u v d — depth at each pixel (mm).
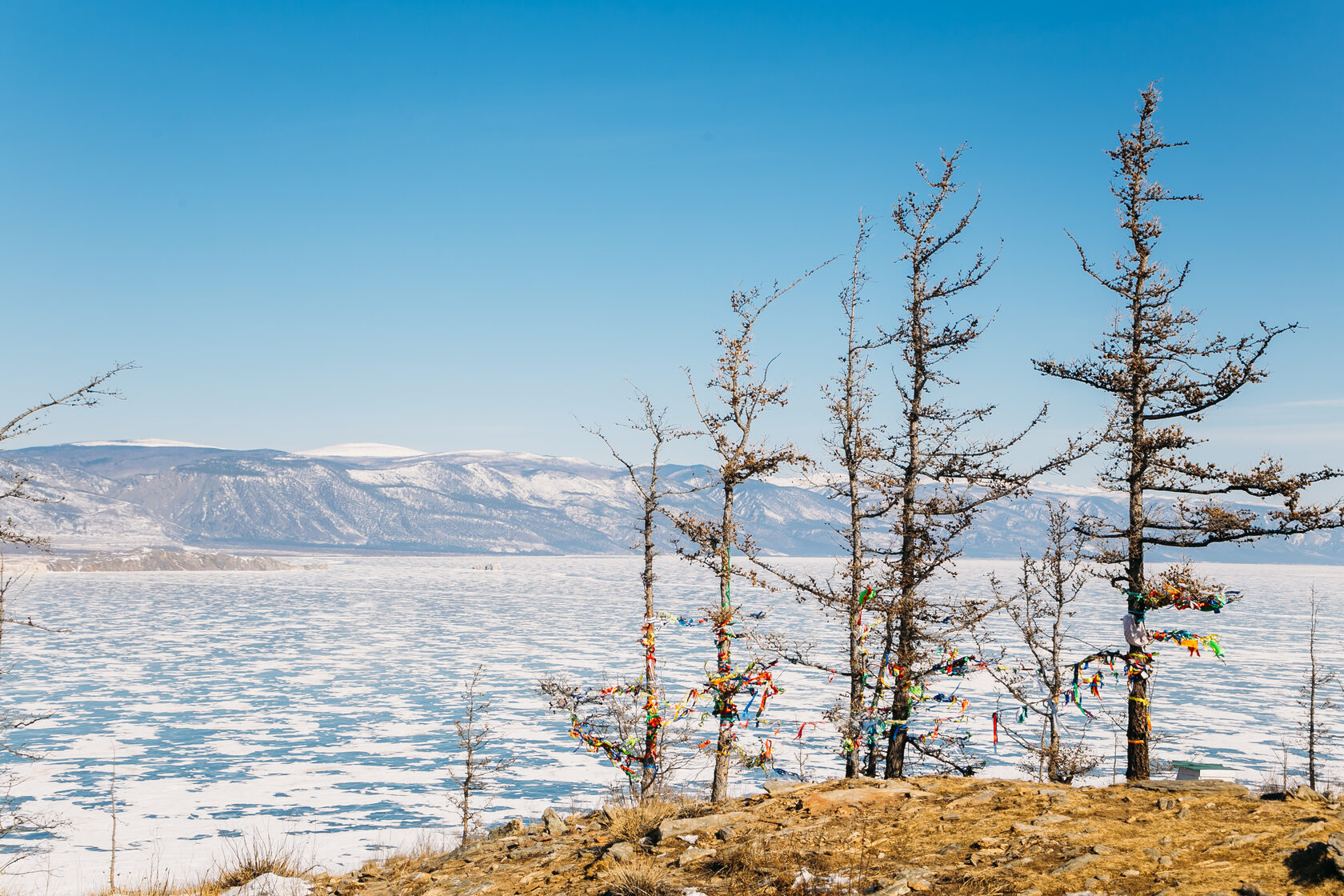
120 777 81938
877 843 8773
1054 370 19688
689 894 8016
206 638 196500
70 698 126938
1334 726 103500
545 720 110688
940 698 19609
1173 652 179125
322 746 96812
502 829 13773
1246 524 17406
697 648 177125
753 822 10055
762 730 92375
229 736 102312
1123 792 9844
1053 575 24500
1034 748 23766
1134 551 18828
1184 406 18438
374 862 13445
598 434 21188
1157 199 18859
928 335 19656
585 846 10781
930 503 19531
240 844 57625
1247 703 121312
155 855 53406
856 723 19391
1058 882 7078
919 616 19578
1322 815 8148
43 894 36094
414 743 98188
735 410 20328
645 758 20172
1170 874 6945
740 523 20594
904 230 19922
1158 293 18719
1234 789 9641
